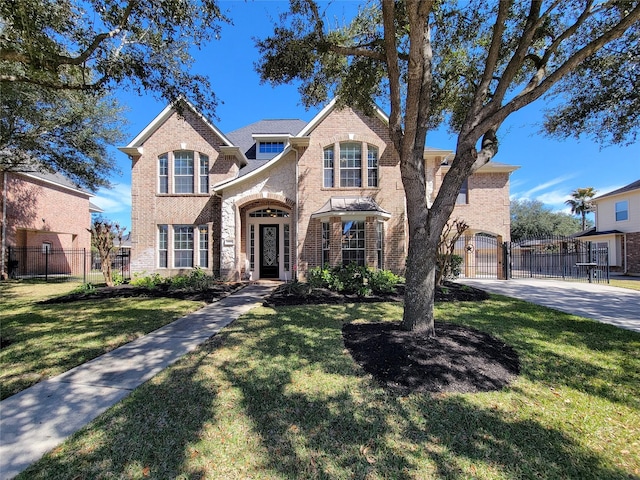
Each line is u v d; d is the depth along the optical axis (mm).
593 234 23234
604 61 7180
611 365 4555
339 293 10219
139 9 6137
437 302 8898
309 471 2459
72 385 3900
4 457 2586
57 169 14719
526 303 8953
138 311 8102
